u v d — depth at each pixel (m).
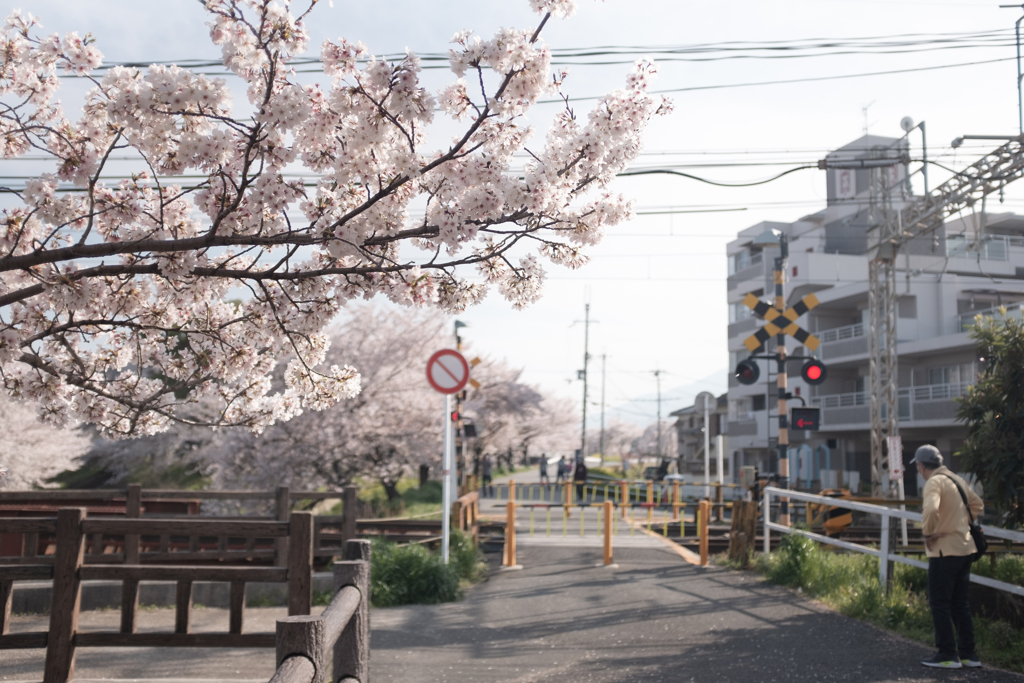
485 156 3.84
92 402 5.59
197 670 6.16
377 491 37.78
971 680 5.63
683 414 69.50
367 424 25.91
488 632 7.95
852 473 36.56
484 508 27.78
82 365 5.29
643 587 10.48
